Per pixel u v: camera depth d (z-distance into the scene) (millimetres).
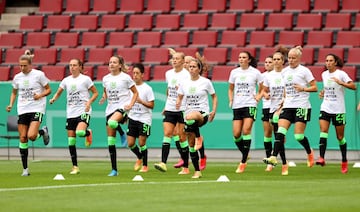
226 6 82375
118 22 83312
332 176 49469
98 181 44312
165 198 34656
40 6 87188
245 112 53750
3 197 35312
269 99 56219
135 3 84625
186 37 79500
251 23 79875
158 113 68625
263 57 76125
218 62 76688
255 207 31562
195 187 39750
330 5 79750
